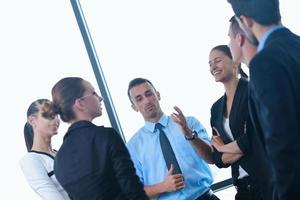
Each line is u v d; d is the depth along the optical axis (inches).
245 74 91.4
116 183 67.1
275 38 50.8
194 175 102.7
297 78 46.7
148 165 106.0
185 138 100.5
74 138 70.2
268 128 45.9
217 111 94.8
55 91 75.0
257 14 52.1
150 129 108.2
